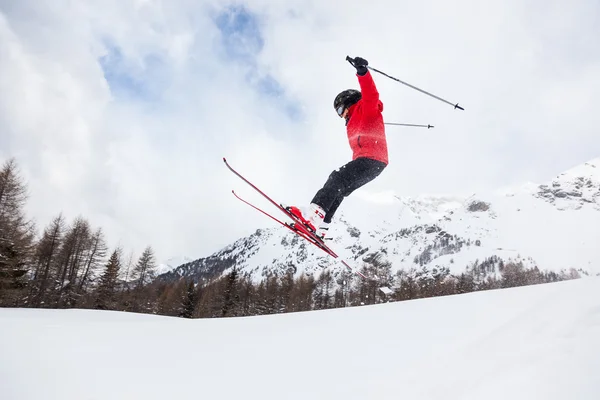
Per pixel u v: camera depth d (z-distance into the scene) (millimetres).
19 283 21891
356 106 3803
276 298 54375
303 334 5047
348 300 72750
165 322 7094
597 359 1892
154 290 49000
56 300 32031
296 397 3062
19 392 3334
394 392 2711
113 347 4699
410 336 4070
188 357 4309
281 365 3840
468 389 2234
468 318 4258
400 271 157250
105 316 9219
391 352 3674
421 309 5383
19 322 5727
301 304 62750
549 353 2203
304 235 4059
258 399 3123
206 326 6465
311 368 3637
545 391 1819
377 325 4910
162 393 3326
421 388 2598
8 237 22062
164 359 4234
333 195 3752
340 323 5488
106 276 34375
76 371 3803
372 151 3684
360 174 3703
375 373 3209
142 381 3584
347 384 3109
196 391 3348
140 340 5133
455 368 2701
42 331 5230
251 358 4168
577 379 1796
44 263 31344
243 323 6617
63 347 4531
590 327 2307
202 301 48781
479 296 5398
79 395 3316
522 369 2146
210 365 3994
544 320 2758
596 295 2867
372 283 72000
